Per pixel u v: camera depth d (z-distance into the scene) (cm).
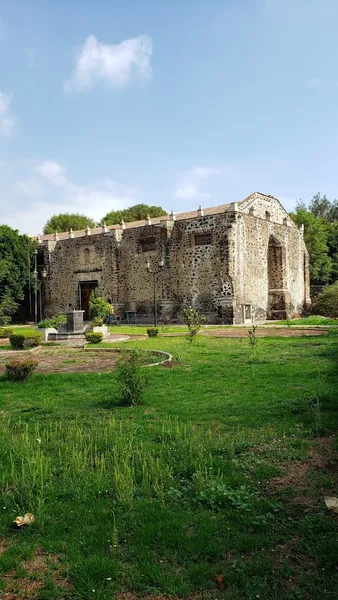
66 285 5106
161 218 4672
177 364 1491
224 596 365
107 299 4706
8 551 434
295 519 475
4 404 1042
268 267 4584
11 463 646
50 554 432
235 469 610
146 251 4494
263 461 631
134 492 546
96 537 449
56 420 887
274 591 368
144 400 1005
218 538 442
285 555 416
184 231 4241
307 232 6088
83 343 2491
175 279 4294
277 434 738
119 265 4644
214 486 543
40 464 588
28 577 398
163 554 422
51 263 5244
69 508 510
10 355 2027
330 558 402
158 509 499
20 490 552
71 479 576
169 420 826
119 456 656
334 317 4209
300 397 949
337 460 627
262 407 902
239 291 3978
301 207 7012
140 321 4516
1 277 4725
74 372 1448
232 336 2536
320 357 1531
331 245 6381
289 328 3025
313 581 378
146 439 738
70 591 376
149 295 4459
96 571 392
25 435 758
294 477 580
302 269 5072
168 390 1107
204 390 1088
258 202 4409
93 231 5072
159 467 586
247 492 533
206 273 4091
